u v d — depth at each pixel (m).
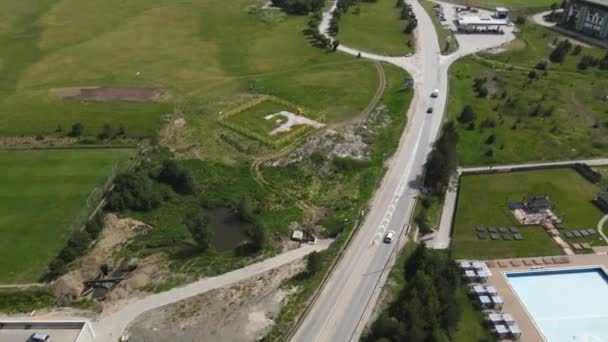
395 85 163.00
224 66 179.25
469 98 157.00
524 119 145.25
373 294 87.94
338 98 155.38
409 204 110.06
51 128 139.38
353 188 116.50
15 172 121.75
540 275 95.12
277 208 112.06
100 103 152.75
